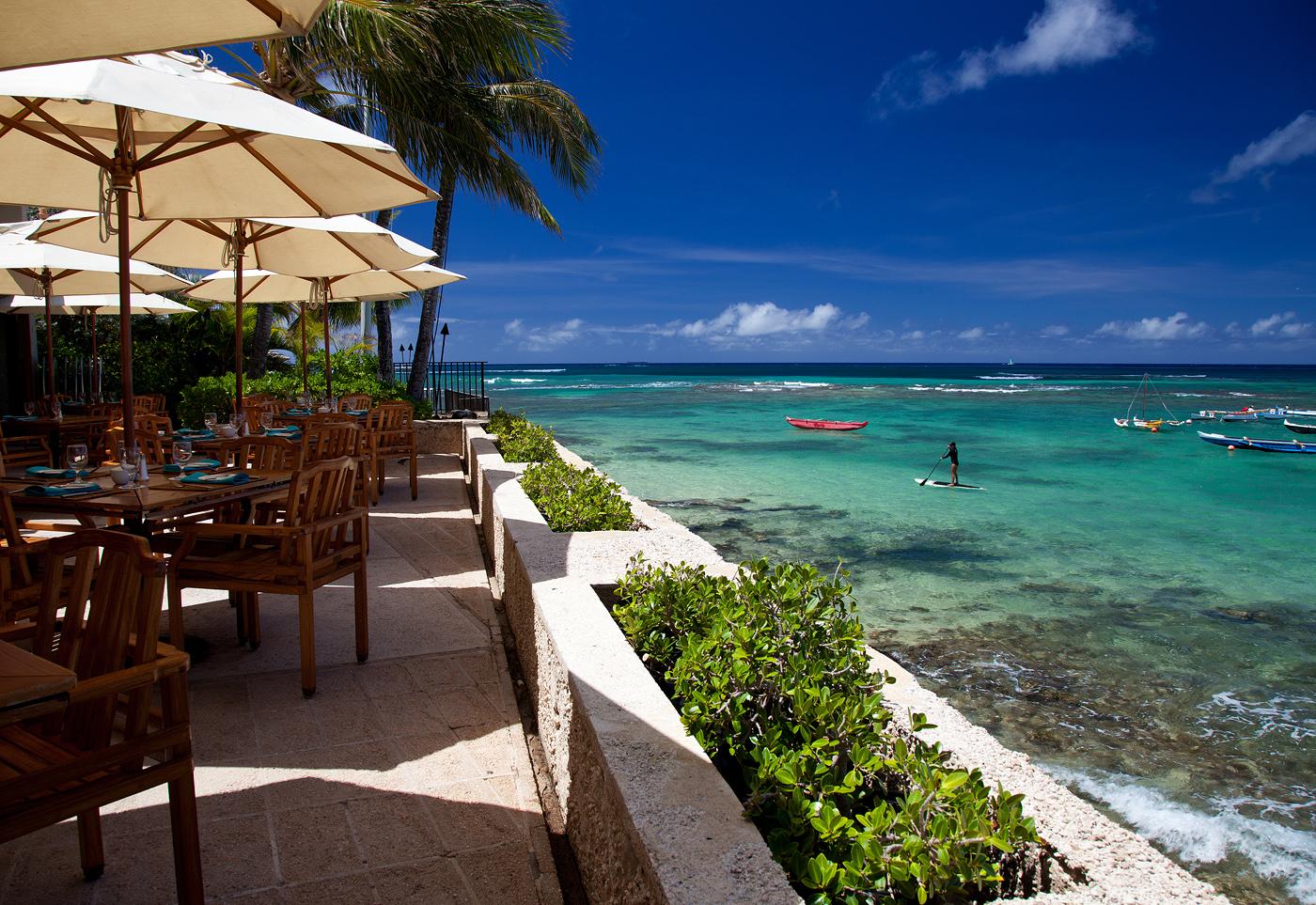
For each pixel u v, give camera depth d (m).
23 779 1.76
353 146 3.43
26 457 6.59
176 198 4.78
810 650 2.54
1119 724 5.23
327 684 3.80
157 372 17.88
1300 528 12.83
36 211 11.22
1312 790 4.40
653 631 3.01
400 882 2.38
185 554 3.72
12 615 3.05
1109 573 9.55
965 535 11.67
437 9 13.72
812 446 24.91
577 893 2.37
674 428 31.98
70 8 2.10
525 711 3.61
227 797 2.81
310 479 3.62
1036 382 96.94
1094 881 1.65
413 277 8.17
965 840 1.65
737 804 1.81
